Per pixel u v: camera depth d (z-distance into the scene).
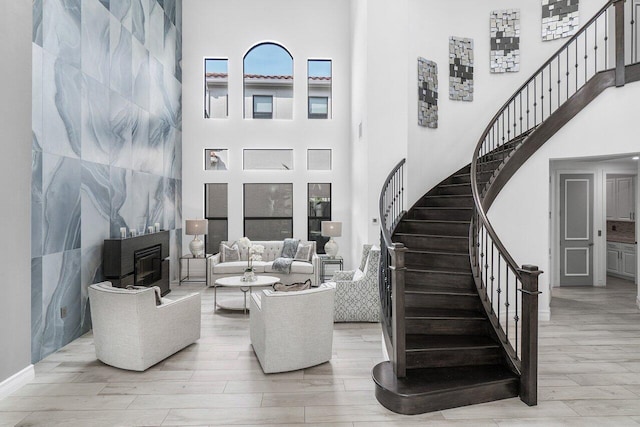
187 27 8.54
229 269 7.59
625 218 8.32
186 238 8.60
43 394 3.31
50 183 4.20
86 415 2.98
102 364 3.97
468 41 7.14
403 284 3.32
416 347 3.57
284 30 8.65
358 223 7.57
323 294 3.95
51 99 4.21
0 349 3.23
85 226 4.86
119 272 5.21
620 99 4.96
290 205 8.88
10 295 3.33
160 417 2.96
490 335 3.88
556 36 6.80
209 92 8.70
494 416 2.98
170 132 7.81
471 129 7.16
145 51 6.61
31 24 3.56
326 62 8.78
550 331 4.97
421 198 6.79
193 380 3.60
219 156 8.72
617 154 4.99
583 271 7.73
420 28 6.89
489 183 5.47
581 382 3.54
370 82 6.62
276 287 4.05
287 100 8.81
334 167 8.70
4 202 3.25
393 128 6.61
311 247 8.00
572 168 7.63
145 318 3.78
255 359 4.10
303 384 3.53
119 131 5.71
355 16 7.82
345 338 4.79
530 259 5.43
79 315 4.76
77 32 4.69
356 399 3.25
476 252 4.46
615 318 5.54
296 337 3.79
